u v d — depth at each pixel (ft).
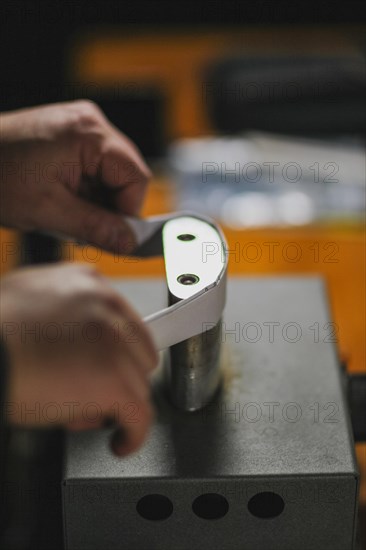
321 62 4.86
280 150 4.31
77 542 1.77
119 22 7.52
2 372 1.43
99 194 2.62
